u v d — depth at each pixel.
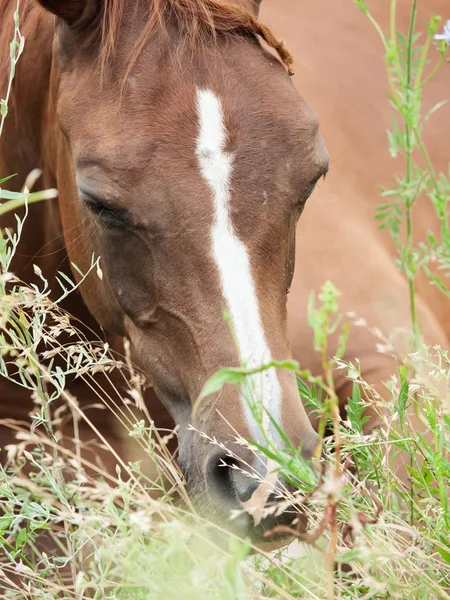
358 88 7.43
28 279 5.88
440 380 4.49
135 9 4.41
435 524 3.93
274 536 3.85
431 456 3.89
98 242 4.58
